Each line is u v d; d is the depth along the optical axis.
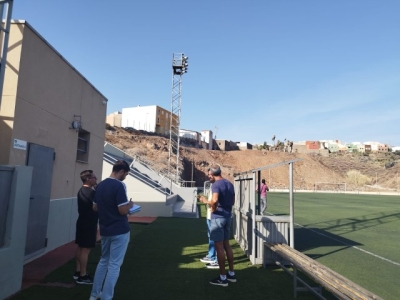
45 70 6.39
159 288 4.91
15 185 4.40
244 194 8.02
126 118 69.88
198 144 77.62
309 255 7.91
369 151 135.50
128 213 4.16
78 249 4.90
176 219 13.42
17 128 5.42
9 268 4.27
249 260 6.96
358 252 8.36
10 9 4.59
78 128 8.07
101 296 3.86
